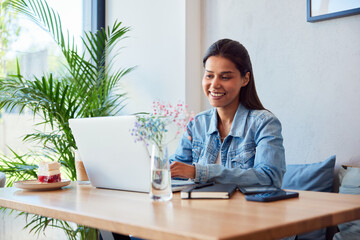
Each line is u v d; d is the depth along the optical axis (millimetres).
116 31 3564
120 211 1135
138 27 3467
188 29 3150
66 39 3535
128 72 3340
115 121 1519
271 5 2830
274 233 897
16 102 2797
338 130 2520
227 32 3072
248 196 1294
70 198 1429
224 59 1841
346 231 2105
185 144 2072
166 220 988
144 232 931
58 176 1762
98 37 3271
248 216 1021
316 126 2611
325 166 2389
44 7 3434
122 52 3574
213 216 1026
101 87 3172
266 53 2848
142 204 1252
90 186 1782
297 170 2469
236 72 1851
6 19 3174
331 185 2375
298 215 1030
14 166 2900
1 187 1990
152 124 1330
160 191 1297
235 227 889
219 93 1854
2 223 2869
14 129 3176
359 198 1330
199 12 3238
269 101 2826
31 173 2785
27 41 3291
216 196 1317
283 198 1306
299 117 2686
